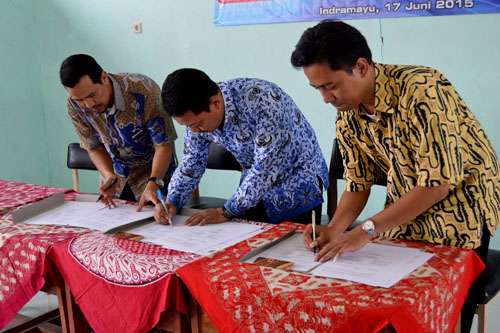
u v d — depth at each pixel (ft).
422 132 3.72
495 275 5.18
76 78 5.93
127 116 6.64
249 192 5.24
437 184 3.74
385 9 9.49
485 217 4.29
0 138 13.28
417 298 3.39
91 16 12.98
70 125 13.98
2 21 13.01
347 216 4.70
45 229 5.36
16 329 6.73
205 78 4.86
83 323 5.07
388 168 4.56
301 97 10.80
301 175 5.96
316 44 3.59
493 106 8.95
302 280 3.76
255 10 10.84
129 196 7.88
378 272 3.80
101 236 5.04
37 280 4.98
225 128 5.37
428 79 3.76
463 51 9.01
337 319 3.36
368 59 3.74
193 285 3.97
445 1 8.95
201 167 5.93
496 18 8.60
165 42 12.16
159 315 4.17
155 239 4.90
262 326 3.69
